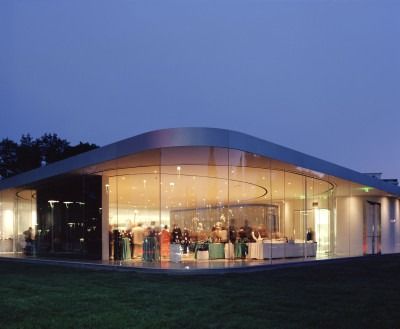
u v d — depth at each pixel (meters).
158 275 16.33
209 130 16.89
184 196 20.47
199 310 10.19
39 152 57.41
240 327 8.69
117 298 11.66
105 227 22.16
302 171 22.77
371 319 9.34
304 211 24.38
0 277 16.36
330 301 11.30
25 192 29.70
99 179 22.56
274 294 12.27
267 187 21.91
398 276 16.64
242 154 18.36
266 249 21.36
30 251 28.38
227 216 20.58
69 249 24.23
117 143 18.81
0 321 9.30
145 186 20.95
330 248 27.78
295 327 8.70
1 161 55.97
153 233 20.55
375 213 33.16
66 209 24.72
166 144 16.92
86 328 8.70
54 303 11.05
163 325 8.87
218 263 19.28
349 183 27.02
